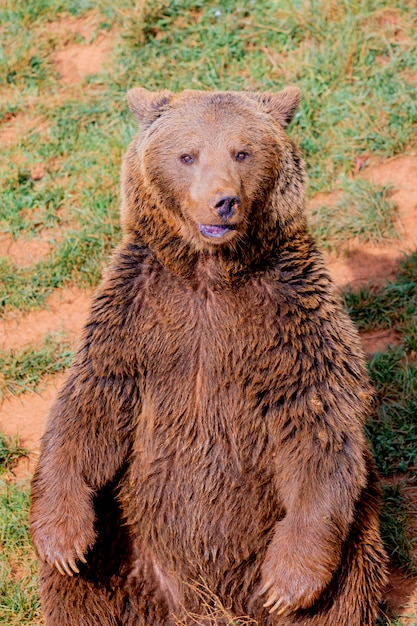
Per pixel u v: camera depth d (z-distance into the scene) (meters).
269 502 7.09
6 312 10.52
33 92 12.80
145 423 7.11
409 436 8.91
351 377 7.00
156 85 12.50
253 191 7.13
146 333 7.08
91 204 11.38
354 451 6.90
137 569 7.41
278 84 12.25
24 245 11.22
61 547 6.92
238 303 7.10
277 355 6.96
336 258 10.88
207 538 7.17
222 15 13.09
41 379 9.88
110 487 7.30
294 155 7.59
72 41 13.45
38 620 7.68
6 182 11.71
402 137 11.70
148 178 7.30
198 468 7.06
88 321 7.18
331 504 6.81
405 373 9.34
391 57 12.40
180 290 7.17
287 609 6.88
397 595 7.73
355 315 10.21
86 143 12.12
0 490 8.70
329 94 12.12
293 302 7.08
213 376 7.02
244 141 7.11
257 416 6.98
